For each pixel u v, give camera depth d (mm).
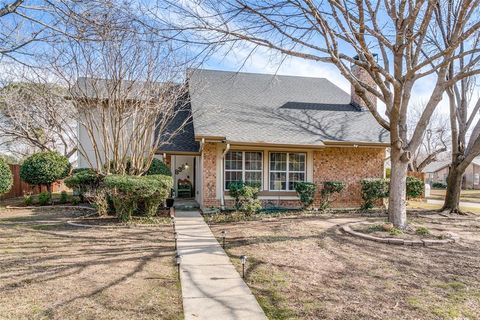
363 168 13516
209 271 5109
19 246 6535
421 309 3775
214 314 3623
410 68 7250
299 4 6312
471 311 3734
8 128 18250
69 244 6762
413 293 4262
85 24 5043
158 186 9609
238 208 11508
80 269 5078
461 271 5164
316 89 16422
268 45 6559
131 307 3758
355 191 13445
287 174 12992
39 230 8219
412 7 6844
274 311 3711
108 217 10180
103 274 4863
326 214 11445
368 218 10320
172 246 6715
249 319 3514
